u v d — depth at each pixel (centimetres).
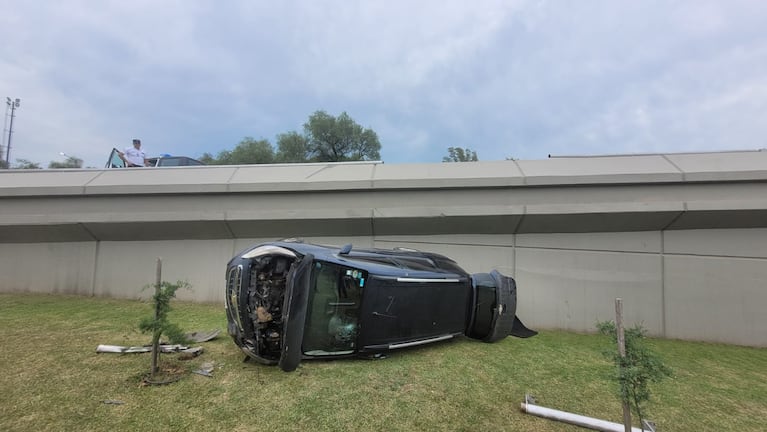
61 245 829
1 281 822
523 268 777
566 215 740
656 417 377
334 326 432
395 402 365
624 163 780
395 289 461
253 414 329
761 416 390
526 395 381
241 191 781
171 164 1061
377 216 772
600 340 662
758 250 723
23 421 303
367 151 3356
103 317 635
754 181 705
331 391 377
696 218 723
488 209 754
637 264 753
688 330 725
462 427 329
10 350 458
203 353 468
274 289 441
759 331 706
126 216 787
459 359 494
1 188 782
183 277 815
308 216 780
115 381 378
